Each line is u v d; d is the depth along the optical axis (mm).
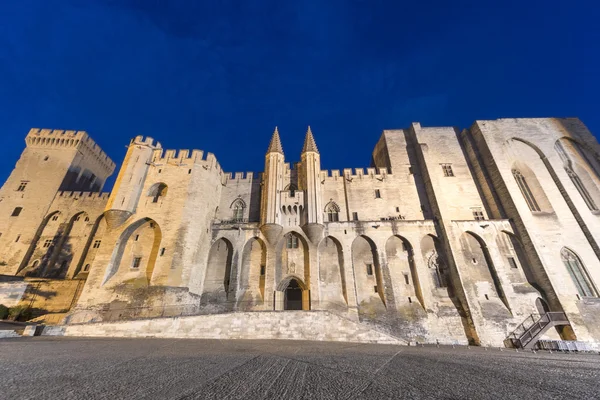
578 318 26766
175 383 4758
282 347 14289
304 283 32094
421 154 40969
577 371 7434
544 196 35469
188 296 28391
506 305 29109
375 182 40594
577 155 39156
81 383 4516
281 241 34375
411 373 6684
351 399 4184
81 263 37938
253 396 4230
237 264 32844
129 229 31422
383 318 29078
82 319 25141
